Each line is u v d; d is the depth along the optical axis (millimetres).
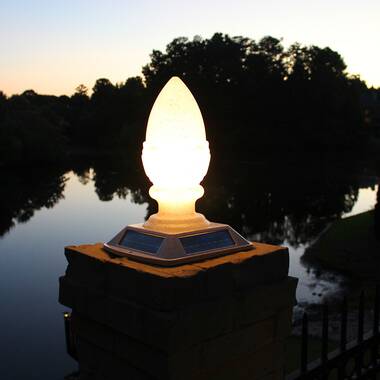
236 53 75062
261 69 74062
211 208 38656
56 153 62688
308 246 24969
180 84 2115
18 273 21344
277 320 2199
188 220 2098
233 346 2004
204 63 74688
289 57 77375
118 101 97312
